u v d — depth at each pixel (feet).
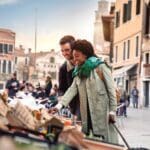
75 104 20.42
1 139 8.46
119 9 188.44
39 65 238.07
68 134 10.03
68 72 23.94
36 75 238.48
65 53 23.56
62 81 24.62
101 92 19.24
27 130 10.28
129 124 74.95
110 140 19.45
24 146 8.49
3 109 12.41
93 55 19.67
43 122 12.72
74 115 20.20
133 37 171.63
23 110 11.76
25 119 11.57
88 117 19.51
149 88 156.97
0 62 237.66
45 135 9.91
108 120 19.39
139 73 163.94
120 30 186.29
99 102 19.26
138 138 52.60
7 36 240.32
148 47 159.53
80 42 19.53
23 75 239.71
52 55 234.58
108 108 19.39
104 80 19.29
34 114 14.85
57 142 8.70
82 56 19.40
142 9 163.53
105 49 199.52
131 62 172.65
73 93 20.16
